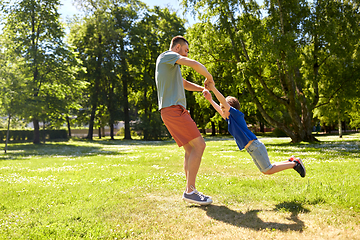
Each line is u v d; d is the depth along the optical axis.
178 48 3.84
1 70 18.19
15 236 2.73
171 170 7.29
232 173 6.40
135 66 39.62
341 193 3.78
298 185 4.51
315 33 18.12
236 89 19.09
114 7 39.16
